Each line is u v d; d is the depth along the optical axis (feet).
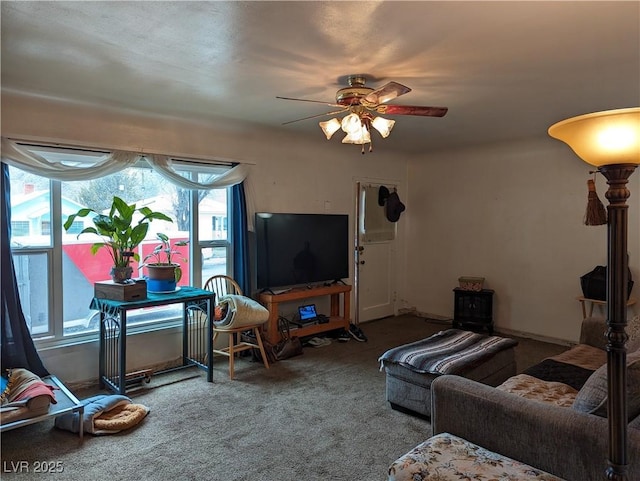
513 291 17.37
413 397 9.84
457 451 6.00
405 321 19.24
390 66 8.43
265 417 9.82
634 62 8.25
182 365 13.16
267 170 15.10
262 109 11.77
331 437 8.97
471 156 18.39
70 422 8.97
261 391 11.29
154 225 12.92
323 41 7.26
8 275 9.96
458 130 14.48
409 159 20.45
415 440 8.88
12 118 10.21
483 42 7.30
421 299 20.33
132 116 12.02
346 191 17.90
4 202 9.95
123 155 11.76
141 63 8.31
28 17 6.41
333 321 16.01
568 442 5.54
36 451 8.32
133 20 6.51
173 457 8.16
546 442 5.73
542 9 6.14
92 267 11.88
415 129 14.33
